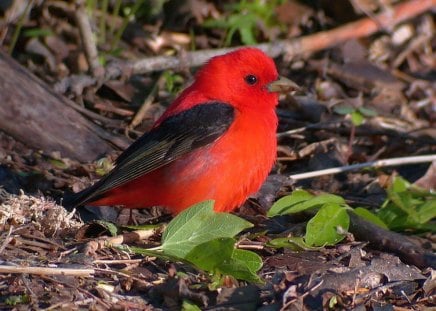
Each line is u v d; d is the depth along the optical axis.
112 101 14.63
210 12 16.69
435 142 14.41
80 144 13.10
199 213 10.04
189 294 9.08
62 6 15.87
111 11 16.42
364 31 16.77
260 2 16.91
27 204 10.63
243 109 11.07
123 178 10.66
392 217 11.84
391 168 13.87
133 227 10.80
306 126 14.39
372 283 9.86
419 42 17.33
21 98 13.06
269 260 10.27
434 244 11.43
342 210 10.92
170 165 10.83
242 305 9.14
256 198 12.24
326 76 16.03
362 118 14.59
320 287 9.53
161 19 16.53
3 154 12.66
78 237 10.39
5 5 15.55
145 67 14.94
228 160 10.73
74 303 8.79
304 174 12.86
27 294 8.77
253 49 11.52
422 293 9.81
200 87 11.33
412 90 16.27
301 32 16.91
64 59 15.34
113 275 9.47
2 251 9.49
